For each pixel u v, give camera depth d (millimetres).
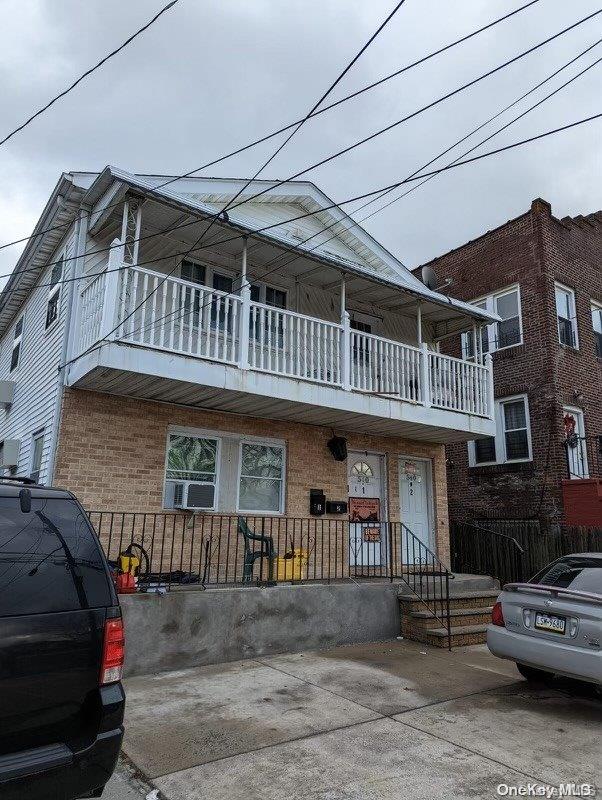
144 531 7758
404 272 12086
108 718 2941
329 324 9617
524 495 13703
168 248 9492
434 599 8773
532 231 14617
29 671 2771
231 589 7305
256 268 10461
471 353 15680
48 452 8328
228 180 9852
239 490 9516
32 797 2654
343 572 10352
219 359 8094
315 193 11203
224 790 3805
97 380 7777
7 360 13633
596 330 15469
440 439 12062
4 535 2988
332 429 10852
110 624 3104
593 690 6066
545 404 13633
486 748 4477
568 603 5414
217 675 6441
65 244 9617
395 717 5148
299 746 4480
